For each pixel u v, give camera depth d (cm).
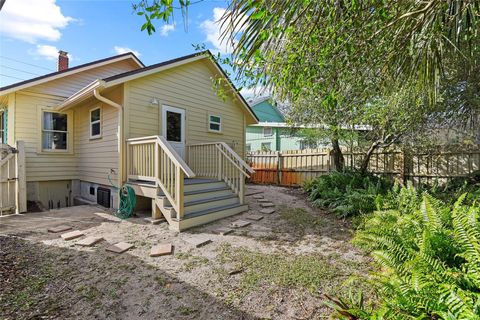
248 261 318
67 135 805
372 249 306
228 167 612
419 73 200
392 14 182
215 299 243
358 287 252
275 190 819
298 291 254
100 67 901
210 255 336
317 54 211
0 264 291
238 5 166
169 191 456
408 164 682
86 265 304
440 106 462
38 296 243
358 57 209
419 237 232
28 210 648
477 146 574
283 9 163
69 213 550
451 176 611
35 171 745
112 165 614
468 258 176
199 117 764
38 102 757
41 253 331
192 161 695
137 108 601
